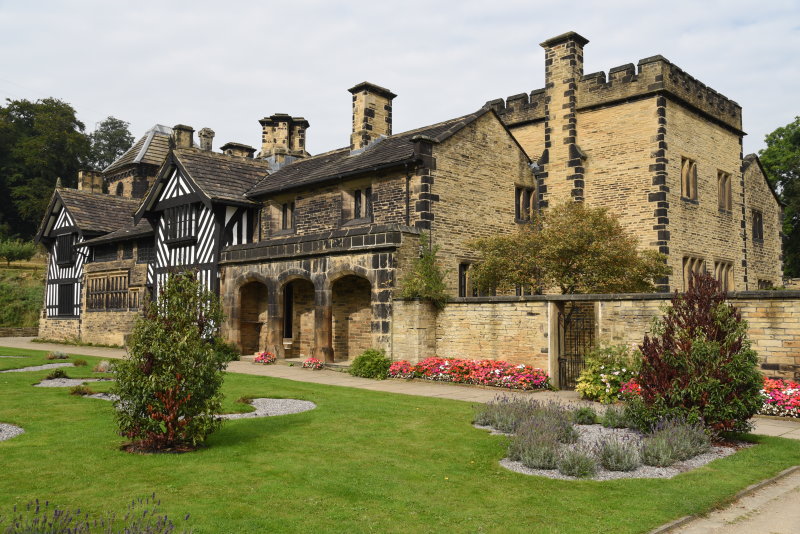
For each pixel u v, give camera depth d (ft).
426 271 53.26
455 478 22.35
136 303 87.81
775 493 21.57
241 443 27.02
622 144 68.49
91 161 243.19
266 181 79.82
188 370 24.91
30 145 174.60
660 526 17.93
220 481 21.27
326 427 30.68
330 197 67.56
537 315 47.19
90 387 42.91
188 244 77.10
